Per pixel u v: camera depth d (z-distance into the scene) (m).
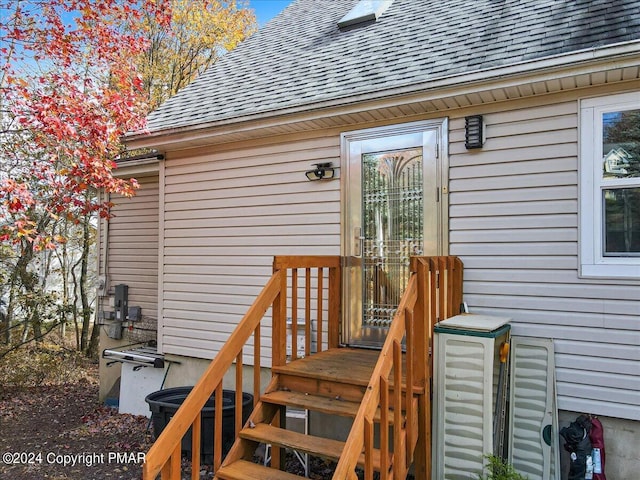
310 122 4.25
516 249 3.50
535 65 3.07
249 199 4.91
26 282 8.28
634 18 3.22
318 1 7.47
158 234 6.21
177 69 14.05
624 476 3.08
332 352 3.85
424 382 2.86
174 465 2.37
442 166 3.82
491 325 2.95
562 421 3.29
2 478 3.99
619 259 3.14
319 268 3.82
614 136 3.17
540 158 3.42
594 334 3.20
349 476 2.09
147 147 5.36
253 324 3.04
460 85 3.38
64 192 5.63
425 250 3.88
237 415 2.93
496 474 2.68
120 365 6.73
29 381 7.77
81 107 5.24
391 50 4.52
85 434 5.11
